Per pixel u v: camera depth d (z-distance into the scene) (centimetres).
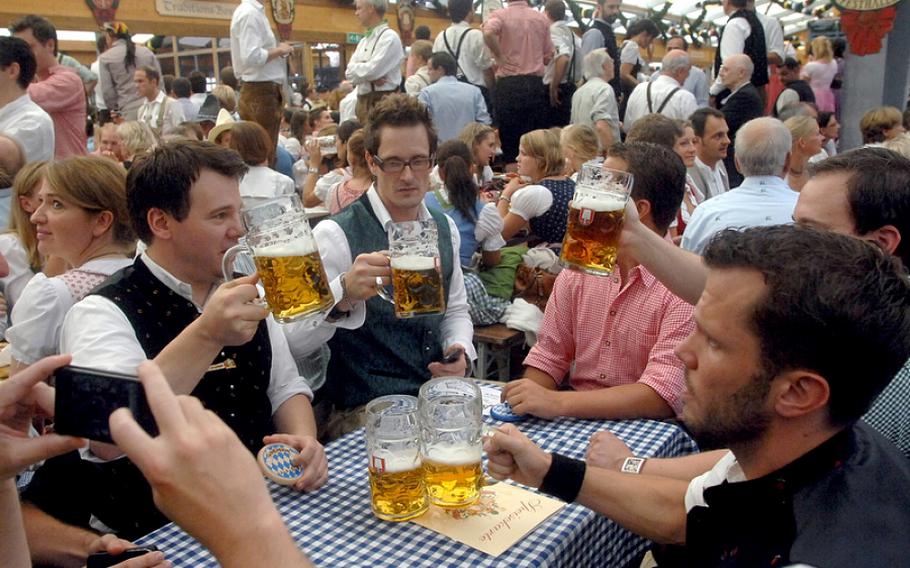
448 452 123
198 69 1341
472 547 115
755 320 84
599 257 142
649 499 124
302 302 130
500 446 126
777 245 86
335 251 203
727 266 88
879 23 647
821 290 80
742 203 291
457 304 227
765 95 606
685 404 97
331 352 205
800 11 1347
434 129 208
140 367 64
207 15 1116
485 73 648
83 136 454
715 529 95
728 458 124
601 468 129
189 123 571
